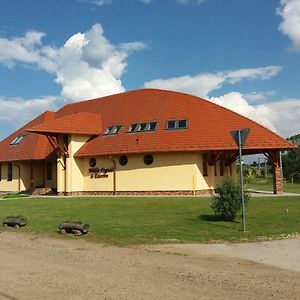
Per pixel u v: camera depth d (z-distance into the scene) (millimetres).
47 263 9922
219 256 10570
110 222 16859
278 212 19031
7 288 7746
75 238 13734
